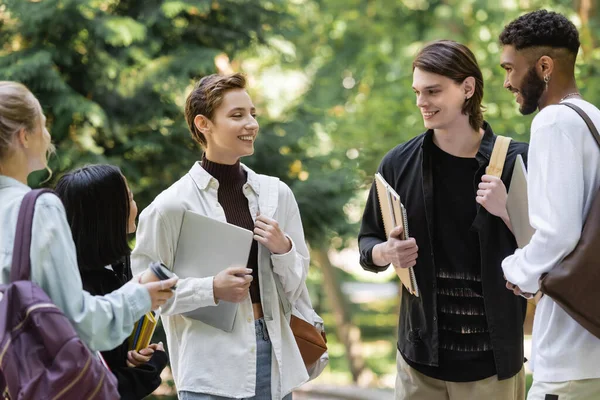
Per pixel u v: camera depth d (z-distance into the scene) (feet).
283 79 39.81
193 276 11.46
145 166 26.58
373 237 13.07
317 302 65.05
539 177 10.09
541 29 10.73
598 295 9.74
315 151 31.14
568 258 9.86
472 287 12.16
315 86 53.01
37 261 8.27
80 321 8.34
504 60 11.09
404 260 11.66
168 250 11.61
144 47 26.58
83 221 9.99
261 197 12.27
